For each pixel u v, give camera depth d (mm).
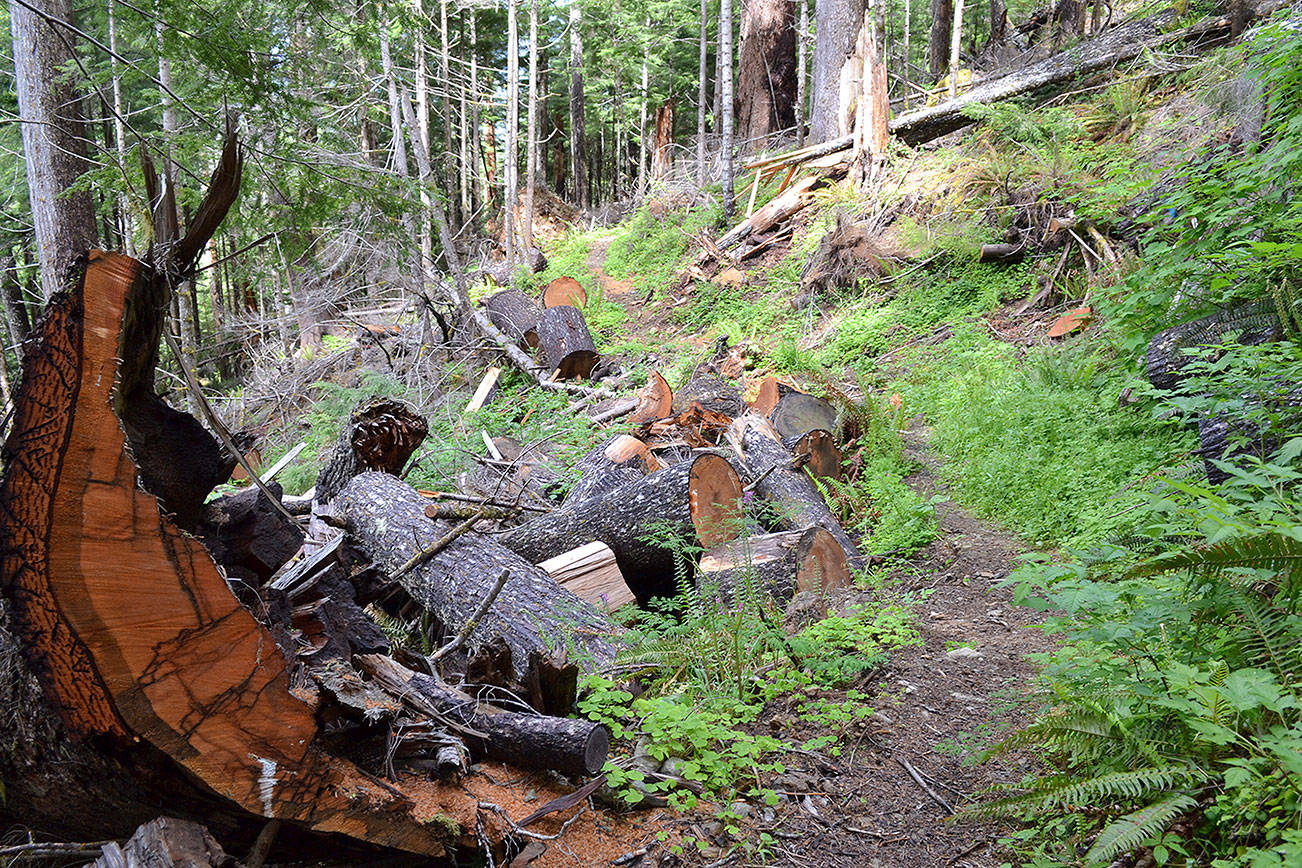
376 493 5059
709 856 3014
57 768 2418
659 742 3496
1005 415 7766
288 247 6391
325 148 8836
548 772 3195
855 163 14570
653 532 5449
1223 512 2713
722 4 15984
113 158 5707
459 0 20672
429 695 3189
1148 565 2822
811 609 4902
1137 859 2609
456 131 30938
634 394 10828
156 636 2191
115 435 2164
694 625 4355
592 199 37719
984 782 3367
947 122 14352
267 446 11750
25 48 9430
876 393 9742
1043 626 3252
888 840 3098
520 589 4414
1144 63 12414
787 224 15367
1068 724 2879
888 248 12258
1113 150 11125
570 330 12500
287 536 3375
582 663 3994
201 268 2678
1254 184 5391
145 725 2186
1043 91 13648
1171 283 5918
